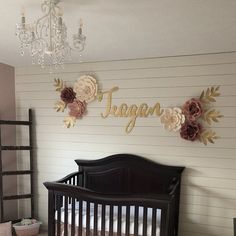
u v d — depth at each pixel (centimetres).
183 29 241
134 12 205
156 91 341
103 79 366
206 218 323
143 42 280
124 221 288
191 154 327
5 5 194
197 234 327
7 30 248
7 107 401
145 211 255
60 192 281
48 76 394
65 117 387
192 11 202
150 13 206
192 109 318
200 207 325
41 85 398
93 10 201
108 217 296
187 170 329
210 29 239
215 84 316
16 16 215
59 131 392
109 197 262
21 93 410
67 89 378
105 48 304
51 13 194
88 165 368
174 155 334
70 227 302
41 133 402
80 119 379
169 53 322
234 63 308
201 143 322
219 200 317
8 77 402
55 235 290
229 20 219
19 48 308
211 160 319
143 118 348
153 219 253
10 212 406
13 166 408
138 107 350
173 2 187
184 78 329
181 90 330
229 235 314
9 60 371
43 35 213
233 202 312
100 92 368
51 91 393
